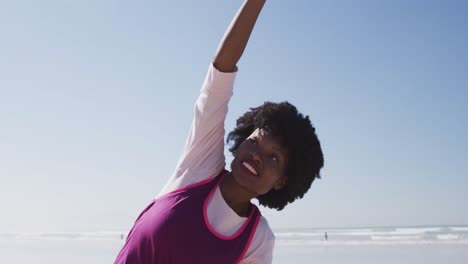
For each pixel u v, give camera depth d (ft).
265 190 7.27
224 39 7.08
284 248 73.20
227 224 6.96
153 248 6.53
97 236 147.13
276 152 7.15
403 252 60.03
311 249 69.21
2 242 107.96
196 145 7.25
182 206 6.75
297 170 7.39
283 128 7.18
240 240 7.02
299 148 7.28
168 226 6.55
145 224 6.70
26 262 53.72
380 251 62.44
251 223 7.20
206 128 7.23
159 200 6.98
